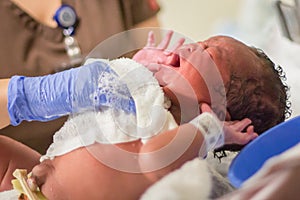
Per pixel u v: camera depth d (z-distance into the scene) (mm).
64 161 729
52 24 1301
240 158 596
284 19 1363
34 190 749
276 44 1437
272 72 831
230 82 769
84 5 1347
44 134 1026
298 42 1366
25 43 1271
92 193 690
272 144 627
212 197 609
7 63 1249
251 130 748
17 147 938
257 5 1797
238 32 1783
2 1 1250
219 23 2082
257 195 440
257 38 1572
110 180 682
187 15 2309
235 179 555
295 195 421
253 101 789
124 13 1385
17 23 1268
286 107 880
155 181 627
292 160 430
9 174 919
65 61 1270
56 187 724
